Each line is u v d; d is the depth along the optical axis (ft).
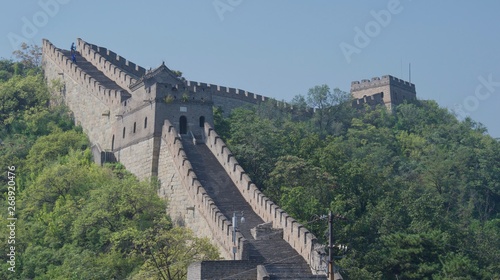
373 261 398.42
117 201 429.38
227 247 374.43
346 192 472.44
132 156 487.61
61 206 447.01
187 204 427.74
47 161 516.32
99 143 535.19
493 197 639.35
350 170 483.92
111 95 529.04
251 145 501.15
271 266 350.43
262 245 370.32
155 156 466.70
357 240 416.87
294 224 373.81
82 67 600.39
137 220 422.82
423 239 407.64
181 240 376.27
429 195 509.76
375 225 440.04
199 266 338.54
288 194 433.48
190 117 477.36
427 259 403.95
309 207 424.87
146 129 477.36
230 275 340.39
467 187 622.54
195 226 415.23
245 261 343.26
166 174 455.63
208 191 424.05
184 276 361.10
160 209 434.30
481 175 642.63
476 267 409.49
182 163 438.81
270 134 520.01
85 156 513.45
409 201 477.36
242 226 393.50
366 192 477.77
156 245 375.66
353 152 630.33
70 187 463.01
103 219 419.95
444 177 614.75
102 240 409.08
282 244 374.02
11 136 562.25
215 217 391.45
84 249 406.21
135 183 443.73
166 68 491.31
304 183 460.14
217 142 457.68
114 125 518.78
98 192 441.68
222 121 541.34
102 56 603.67
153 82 484.74
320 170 469.16
